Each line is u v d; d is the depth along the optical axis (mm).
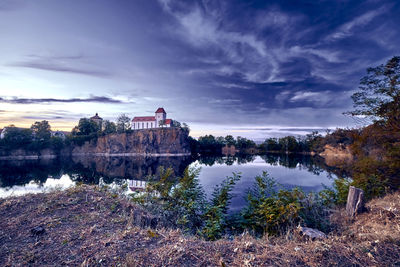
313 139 119375
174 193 7520
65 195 6832
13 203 6094
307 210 6715
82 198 6648
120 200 6766
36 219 5066
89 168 52719
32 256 3449
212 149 171625
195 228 6625
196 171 8031
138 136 139625
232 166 42875
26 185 23141
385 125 11258
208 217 6598
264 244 3781
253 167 39469
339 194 8742
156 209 7199
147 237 4098
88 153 133000
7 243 3973
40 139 118375
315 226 5934
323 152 95875
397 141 10656
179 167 51312
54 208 5773
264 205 6070
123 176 35156
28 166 58219
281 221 5641
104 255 3410
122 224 4980
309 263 3090
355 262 3086
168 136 139750
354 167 11000
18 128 113000
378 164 9969
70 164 67000
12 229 4551
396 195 7520
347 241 3793
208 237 5523
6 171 43438
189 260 3219
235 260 3207
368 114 11570
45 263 3285
